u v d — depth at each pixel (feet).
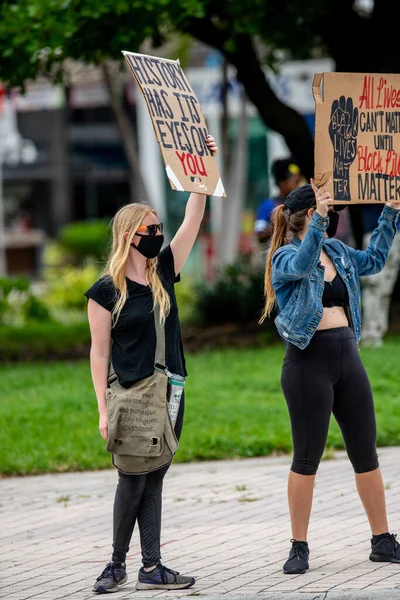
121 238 51.39
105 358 51.67
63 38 125.29
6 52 126.21
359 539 60.49
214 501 73.00
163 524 67.05
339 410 54.60
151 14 127.24
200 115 52.11
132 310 50.85
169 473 83.76
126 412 50.26
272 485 77.20
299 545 54.29
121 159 364.17
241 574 54.34
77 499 76.13
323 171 53.01
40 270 359.46
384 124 54.49
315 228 51.16
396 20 156.46
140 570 52.60
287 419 96.89
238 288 182.09
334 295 53.78
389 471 78.38
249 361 132.05
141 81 49.34
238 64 156.15
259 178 304.50
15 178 361.71
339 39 161.48
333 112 53.16
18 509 73.92
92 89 259.19
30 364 146.00
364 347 134.10
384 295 136.46
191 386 114.73
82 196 372.17
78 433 94.68
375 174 54.44
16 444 91.71
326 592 48.98
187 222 53.72
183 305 204.95
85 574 56.49
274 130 160.76
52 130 359.87
